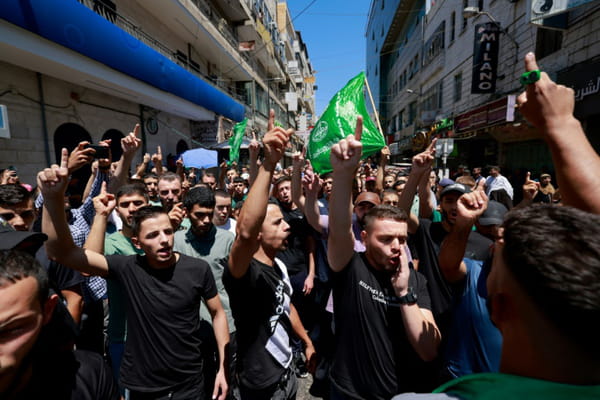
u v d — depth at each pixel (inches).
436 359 59.2
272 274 73.8
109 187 110.2
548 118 31.5
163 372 69.8
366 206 110.3
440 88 650.2
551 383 20.5
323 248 111.3
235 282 64.2
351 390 63.6
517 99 34.9
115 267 72.2
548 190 278.2
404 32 1051.9
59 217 60.3
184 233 104.4
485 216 81.7
